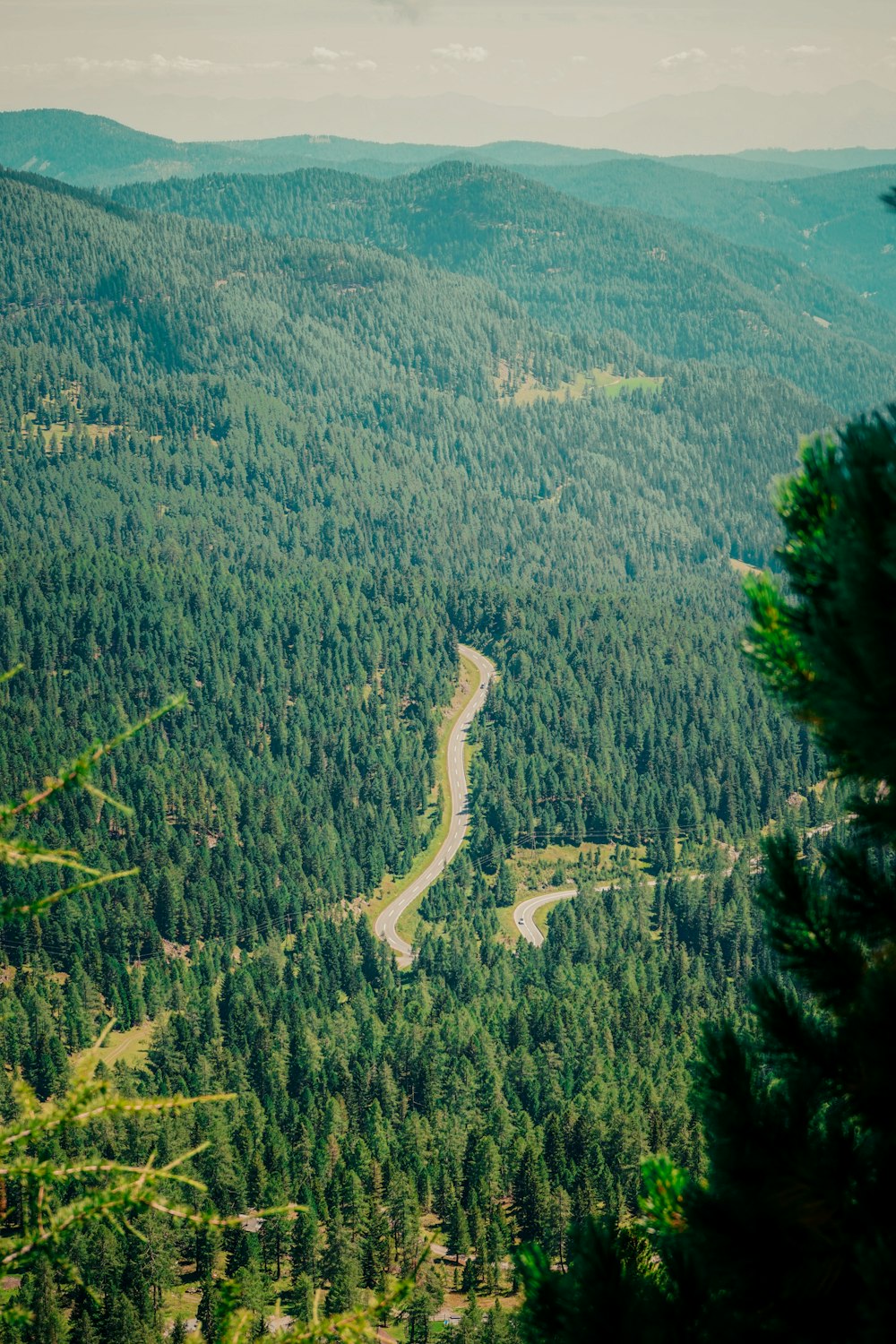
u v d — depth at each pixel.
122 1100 11.01
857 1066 10.60
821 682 10.30
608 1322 10.48
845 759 11.19
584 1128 134.62
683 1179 11.93
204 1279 106.38
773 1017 11.03
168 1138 131.88
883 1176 10.14
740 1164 10.43
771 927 11.39
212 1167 127.50
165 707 10.89
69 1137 131.00
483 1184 126.44
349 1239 111.19
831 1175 10.23
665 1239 11.38
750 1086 10.76
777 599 11.48
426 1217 132.00
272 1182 124.75
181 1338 95.44
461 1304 110.31
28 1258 10.48
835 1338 9.93
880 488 9.56
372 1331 11.82
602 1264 10.91
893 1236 9.62
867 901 11.16
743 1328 10.32
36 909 10.43
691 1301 10.50
